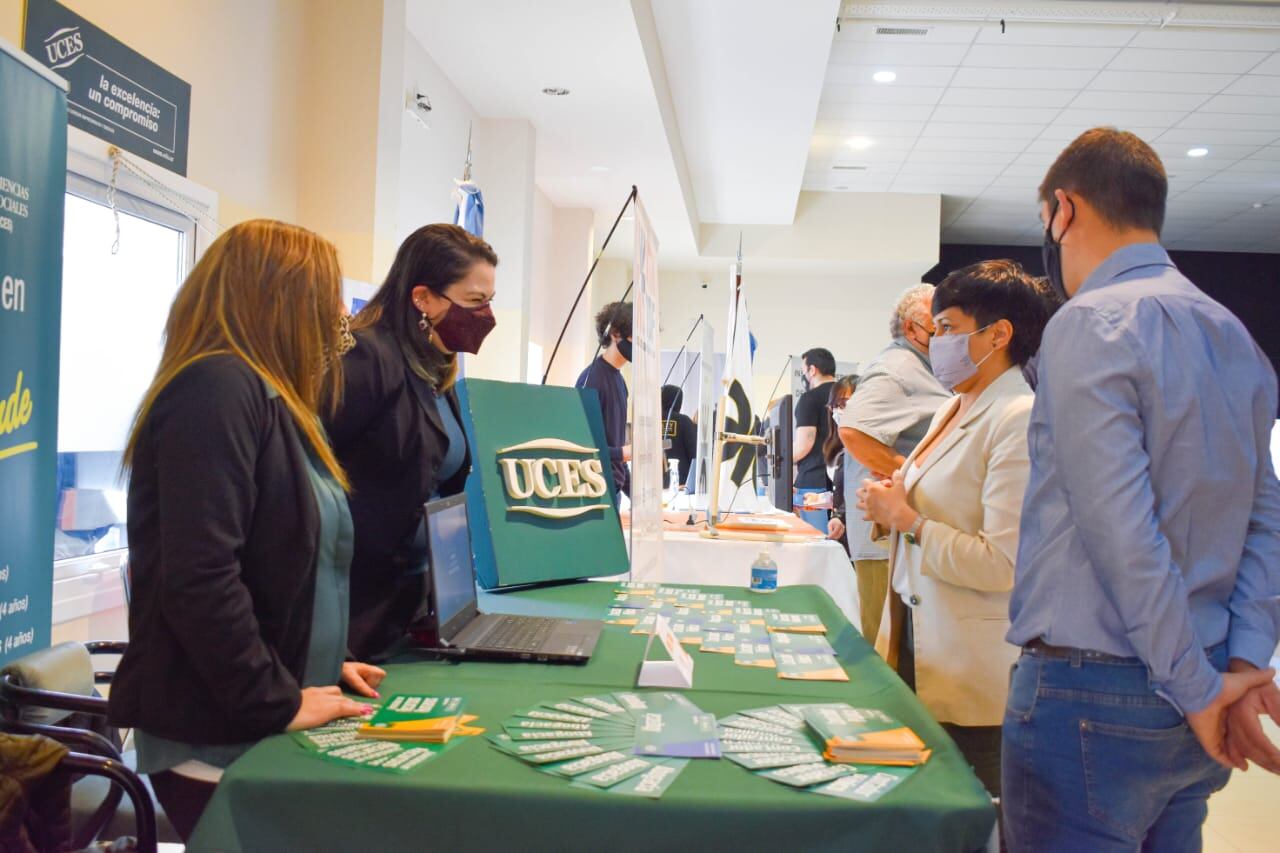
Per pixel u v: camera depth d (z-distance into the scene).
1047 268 1.33
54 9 2.27
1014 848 1.19
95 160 2.41
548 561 2.13
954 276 1.70
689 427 5.01
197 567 1.07
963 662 1.62
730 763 1.04
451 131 5.15
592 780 0.98
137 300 2.67
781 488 3.73
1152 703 1.06
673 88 5.95
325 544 1.26
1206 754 1.08
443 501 1.62
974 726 1.63
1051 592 1.13
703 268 10.73
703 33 5.10
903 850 0.93
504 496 2.12
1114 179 1.18
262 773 0.98
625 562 2.32
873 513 1.73
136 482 1.15
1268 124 7.27
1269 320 11.88
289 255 1.24
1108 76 6.41
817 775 1.00
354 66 3.61
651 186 7.18
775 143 7.02
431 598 1.47
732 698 1.29
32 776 1.19
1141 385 1.05
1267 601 1.08
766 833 0.93
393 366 1.54
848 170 8.91
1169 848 1.17
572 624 1.67
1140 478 1.02
